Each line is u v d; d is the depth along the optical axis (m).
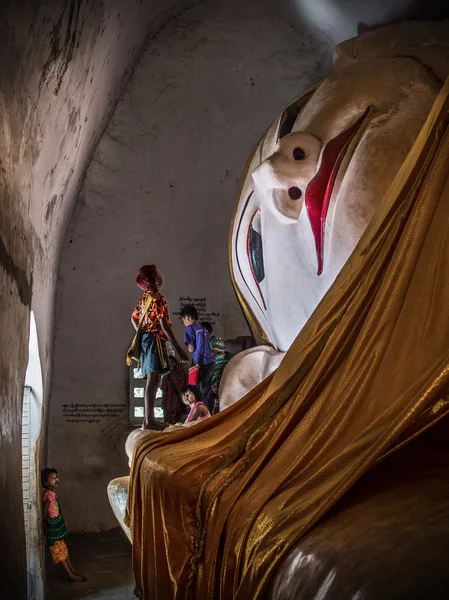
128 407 10.27
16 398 5.18
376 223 4.59
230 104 10.51
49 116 6.32
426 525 2.85
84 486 10.12
